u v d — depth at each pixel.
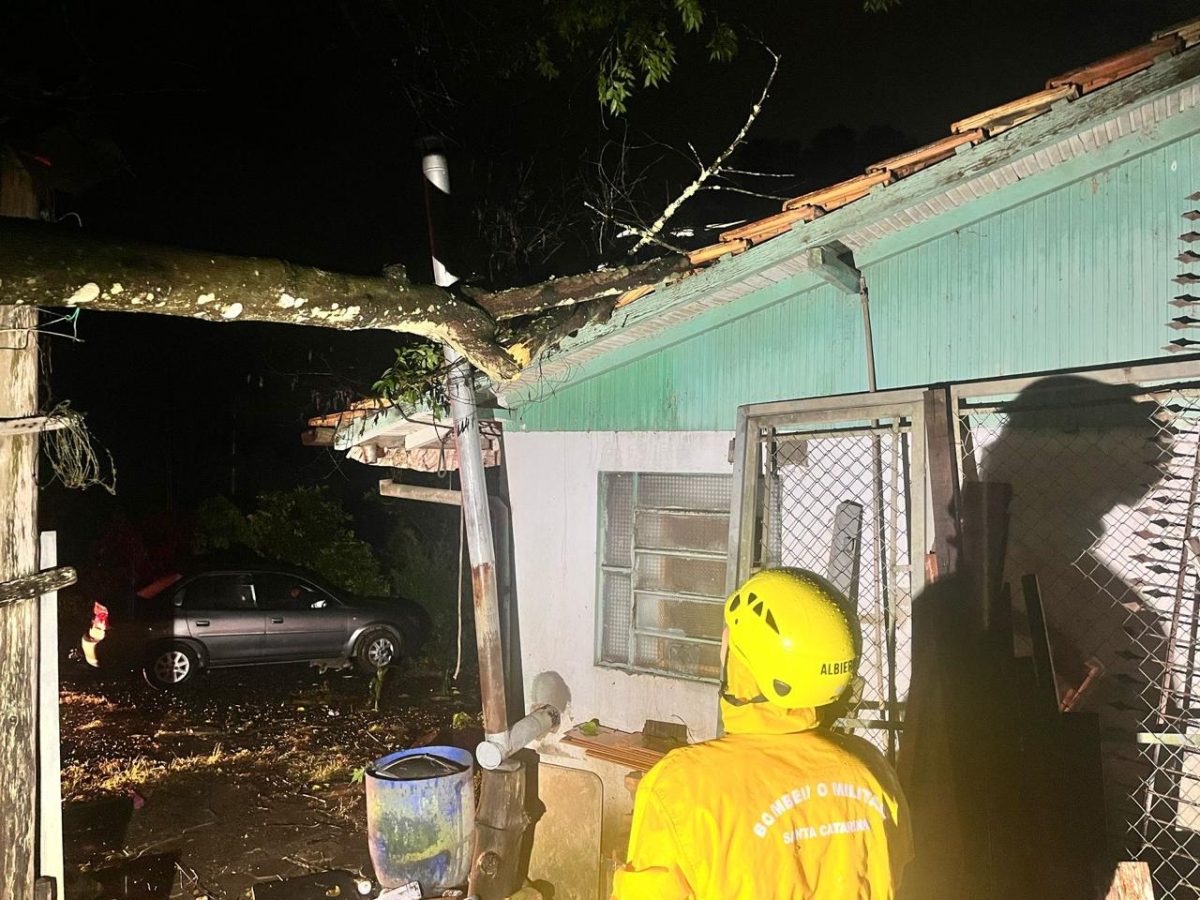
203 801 6.70
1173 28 3.66
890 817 1.94
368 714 9.29
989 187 4.31
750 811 1.77
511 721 6.51
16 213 3.84
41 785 3.99
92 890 5.20
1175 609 3.92
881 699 4.62
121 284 2.63
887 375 4.79
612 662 6.01
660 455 5.70
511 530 6.61
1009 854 3.75
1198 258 3.96
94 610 10.18
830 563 4.77
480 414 6.45
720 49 6.70
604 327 5.36
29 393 3.82
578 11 6.85
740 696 1.99
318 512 12.95
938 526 4.27
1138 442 4.14
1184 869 3.94
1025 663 3.94
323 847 5.86
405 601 11.91
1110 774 4.14
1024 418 4.40
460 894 4.80
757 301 5.17
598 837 4.64
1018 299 4.41
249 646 10.70
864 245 4.75
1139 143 4.03
